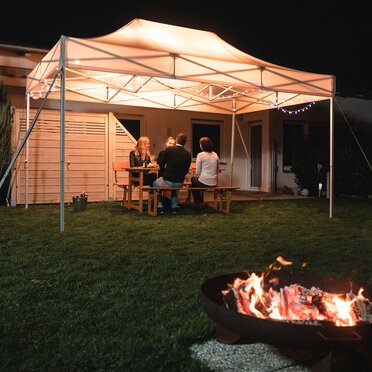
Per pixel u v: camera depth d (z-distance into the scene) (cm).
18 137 962
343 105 1602
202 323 307
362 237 661
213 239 625
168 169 859
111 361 257
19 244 562
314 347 225
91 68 651
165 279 426
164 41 744
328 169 1355
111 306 350
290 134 1514
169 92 1092
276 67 785
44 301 356
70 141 1012
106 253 525
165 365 254
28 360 256
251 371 255
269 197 1260
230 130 1473
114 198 1062
